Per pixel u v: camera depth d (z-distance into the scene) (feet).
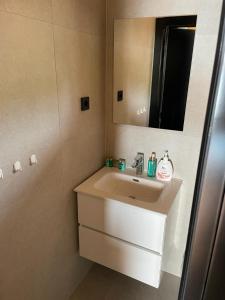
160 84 4.99
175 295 5.69
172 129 5.15
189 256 1.73
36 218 4.08
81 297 5.67
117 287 5.92
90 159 5.49
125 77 5.30
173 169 5.42
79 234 5.39
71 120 4.56
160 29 4.66
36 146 3.79
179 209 5.62
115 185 5.76
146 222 4.46
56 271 4.98
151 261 4.69
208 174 1.46
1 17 2.91
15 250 3.75
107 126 5.89
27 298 4.22
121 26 4.99
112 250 5.09
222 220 1.50
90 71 4.88
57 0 3.71
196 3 4.25
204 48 4.41
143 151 5.65
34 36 3.41
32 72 3.48
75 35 4.24
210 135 1.39
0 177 3.24
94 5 4.60
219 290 1.68
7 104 3.17
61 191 4.65
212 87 1.38
